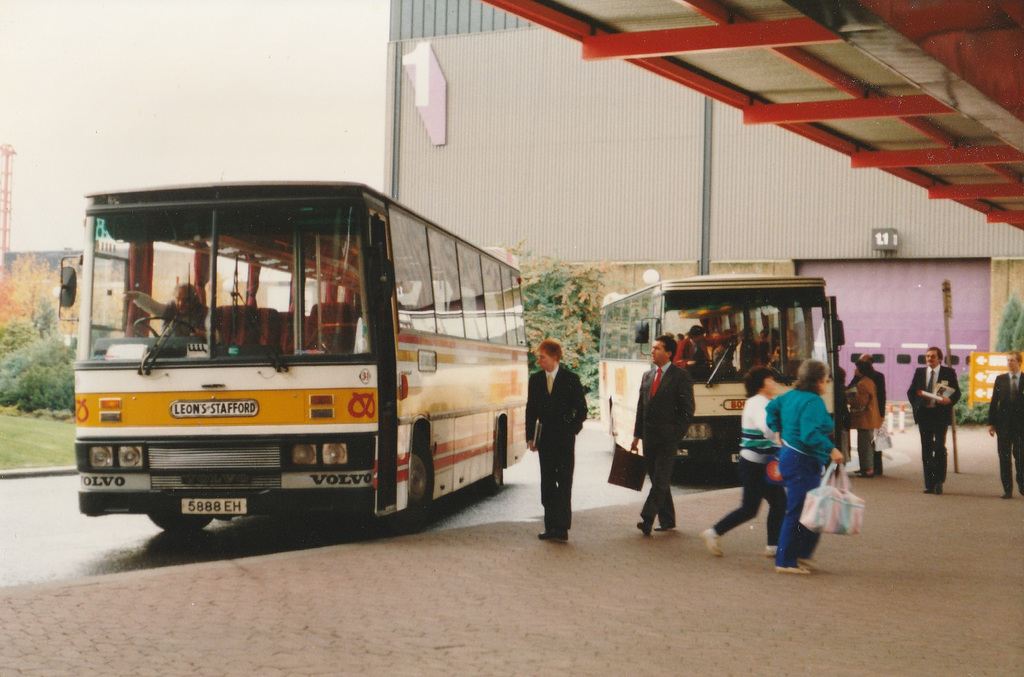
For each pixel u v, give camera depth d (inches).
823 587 323.6
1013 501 558.9
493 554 372.5
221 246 380.5
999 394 574.6
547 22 640.4
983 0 416.8
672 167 1637.6
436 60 1765.5
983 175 1058.1
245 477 372.2
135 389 377.1
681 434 426.9
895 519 485.1
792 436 346.3
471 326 523.8
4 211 1012.5
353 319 377.4
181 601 289.0
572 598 301.4
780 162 1583.4
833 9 378.3
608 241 1672.0
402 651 241.1
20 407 1000.9
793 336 612.1
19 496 563.2
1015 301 1402.6
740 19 650.8
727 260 1610.5
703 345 614.2
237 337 376.5
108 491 377.7
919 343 1525.6
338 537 429.4
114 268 383.9
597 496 583.8
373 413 375.6
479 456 537.6
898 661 238.1
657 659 236.8
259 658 233.8
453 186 1758.1
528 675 223.1
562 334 1498.5
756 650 246.1
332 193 380.8
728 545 402.9
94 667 225.5
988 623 277.4
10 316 1040.2
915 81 472.1
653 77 1646.2
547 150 1706.4
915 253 1517.0
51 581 314.8
